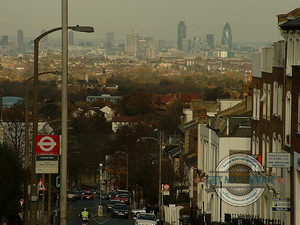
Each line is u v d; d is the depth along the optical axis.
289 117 90.50
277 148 96.75
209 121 146.25
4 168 89.62
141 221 128.88
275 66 99.19
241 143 121.19
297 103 83.06
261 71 109.94
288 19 93.69
